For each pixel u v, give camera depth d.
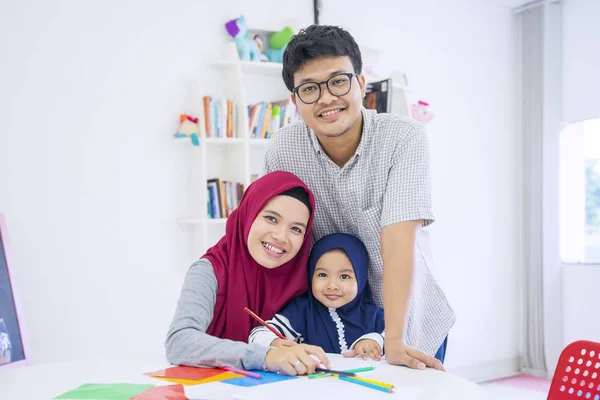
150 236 3.38
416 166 1.53
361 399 1.04
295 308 1.68
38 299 3.07
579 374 1.10
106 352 3.25
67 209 3.16
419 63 4.44
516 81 4.88
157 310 3.41
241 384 1.15
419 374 1.24
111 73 3.29
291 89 1.54
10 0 3.04
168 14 3.46
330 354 1.51
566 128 4.71
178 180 3.47
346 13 4.12
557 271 4.68
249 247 1.55
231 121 3.47
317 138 1.64
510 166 4.85
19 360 2.73
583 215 4.61
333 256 1.70
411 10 4.42
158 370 1.29
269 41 3.75
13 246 3.02
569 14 4.63
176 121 3.47
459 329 4.54
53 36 3.14
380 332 1.70
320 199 1.72
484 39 4.78
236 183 3.46
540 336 4.70
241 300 1.56
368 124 1.59
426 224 1.54
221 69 3.61
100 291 3.24
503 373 4.76
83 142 3.21
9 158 3.02
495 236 4.79
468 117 4.66
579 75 4.56
